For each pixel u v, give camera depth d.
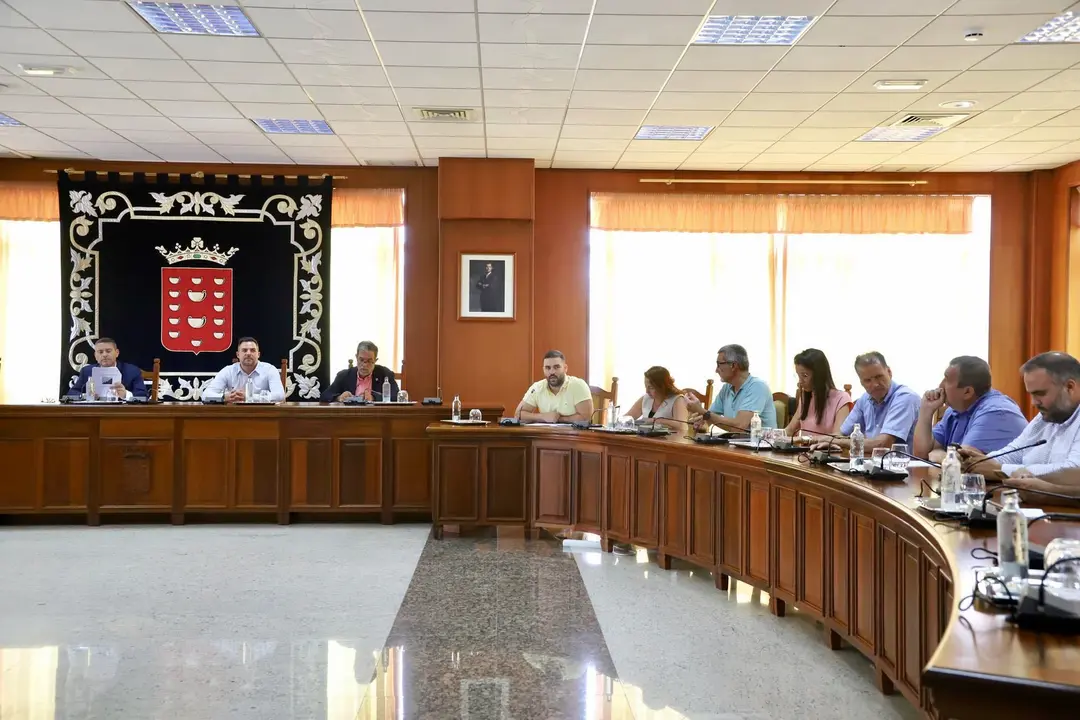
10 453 6.63
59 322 9.41
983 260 9.62
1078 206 9.13
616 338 9.52
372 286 9.47
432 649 3.91
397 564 5.54
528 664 3.72
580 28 5.41
